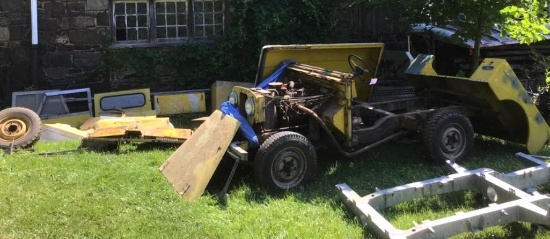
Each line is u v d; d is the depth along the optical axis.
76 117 7.85
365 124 5.91
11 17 8.34
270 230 3.98
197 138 5.06
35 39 8.27
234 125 4.72
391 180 5.22
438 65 9.46
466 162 5.74
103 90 8.78
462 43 8.33
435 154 5.55
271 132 5.11
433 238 3.46
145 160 5.56
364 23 9.85
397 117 5.54
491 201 4.28
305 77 5.67
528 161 4.91
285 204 4.54
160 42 8.95
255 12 8.76
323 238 3.85
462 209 4.43
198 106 8.59
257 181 4.83
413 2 7.21
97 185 4.67
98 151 5.96
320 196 4.75
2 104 8.24
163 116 8.38
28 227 3.82
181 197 4.50
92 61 8.68
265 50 5.92
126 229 3.86
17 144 5.95
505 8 6.23
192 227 3.95
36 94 7.85
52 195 4.39
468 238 3.84
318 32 9.47
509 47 9.12
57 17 8.45
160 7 8.95
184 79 9.05
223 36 9.02
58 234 3.75
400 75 8.09
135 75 8.88
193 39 9.15
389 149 6.19
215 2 9.17
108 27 8.67
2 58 8.40
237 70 9.15
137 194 4.50
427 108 6.38
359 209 4.03
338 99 5.24
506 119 5.97
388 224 3.66
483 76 5.58
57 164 5.27
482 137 6.78
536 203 3.84
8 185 4.55
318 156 5.92
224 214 4.28
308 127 5.43
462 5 7.03
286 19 8.95
